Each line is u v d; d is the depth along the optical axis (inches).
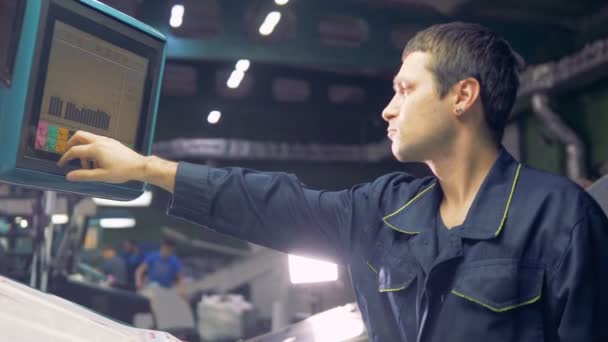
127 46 34.6
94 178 30.8
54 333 22.8
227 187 32.2
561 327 25.2
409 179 33.0
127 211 480.7
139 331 31.0
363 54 344.8
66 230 94.9
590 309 24.9
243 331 180.4
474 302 25.7
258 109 458.6
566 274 25.1
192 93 453.7
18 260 77.1
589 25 350.0
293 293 145.3
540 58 363.9
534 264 25.8
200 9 339.3
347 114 488.7
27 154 28.9
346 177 583.5
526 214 26.4
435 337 26.5
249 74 436.8
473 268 26.3
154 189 483.2
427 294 26.8
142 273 232.5
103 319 29.2
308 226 32.5
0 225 79.7
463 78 27.9
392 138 29.7
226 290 223.0
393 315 29.5
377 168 580.1
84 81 31.9
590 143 370.3
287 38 339.0
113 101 34.1
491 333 25.4
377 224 31.0
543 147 401.4
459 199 28.8
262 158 546.9
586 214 25.8
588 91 372.2
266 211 32.2
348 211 32.1
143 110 36.4
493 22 353.4
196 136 554.6
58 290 99.5
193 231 443.5
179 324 124.6
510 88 28.9
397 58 349.1
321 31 376.5
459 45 28.1
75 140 31.2
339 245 32.7
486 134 28.8
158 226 483.5
